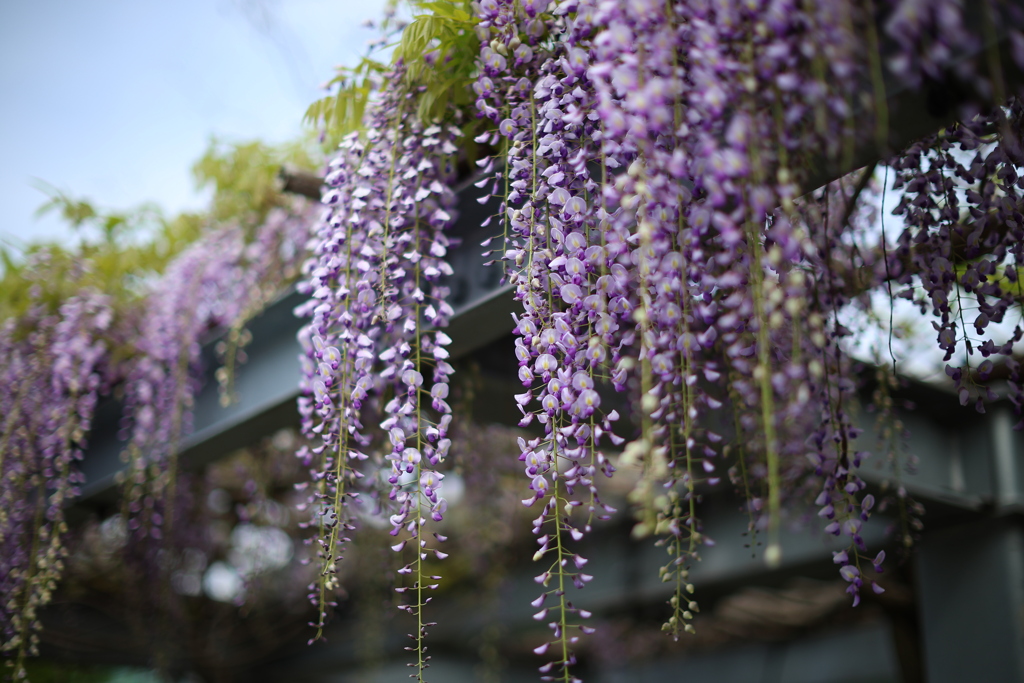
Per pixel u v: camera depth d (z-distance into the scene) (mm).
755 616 4316
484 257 1799
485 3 1379
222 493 3750
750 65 938
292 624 4469
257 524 3287
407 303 1661
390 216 1580
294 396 2330
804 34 923
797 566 3299
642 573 4141
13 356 2574
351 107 1760
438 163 1746
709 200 1053
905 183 1429
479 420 2350
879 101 887
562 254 1275
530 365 1293
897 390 2477
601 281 1201
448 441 1376
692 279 1107
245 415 2463
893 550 2807
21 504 2355
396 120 1630
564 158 1297
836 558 1301
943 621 2537
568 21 1252
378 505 1743
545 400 1224
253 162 2693
